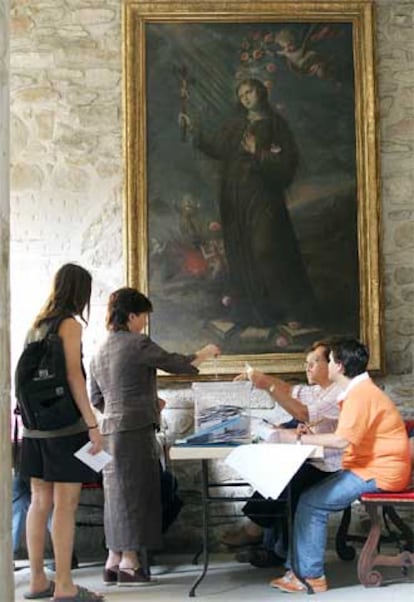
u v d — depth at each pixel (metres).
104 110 6.50
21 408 4.72
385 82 6.59
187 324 6.43
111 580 5.50
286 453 4.93
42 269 6.45
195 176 6.48
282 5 6.52
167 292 6.44
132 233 6.42
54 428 4.62
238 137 6.52
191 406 6.38
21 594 5.11
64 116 6.50
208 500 5.22
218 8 6.50
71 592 4.73
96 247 6.48
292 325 6.46
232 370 6.39
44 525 4.89
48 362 4.62
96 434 4.66
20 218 6.46
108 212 6.49
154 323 6.43
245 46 6.55
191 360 5.57
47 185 6.48
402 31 6.55
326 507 5.20
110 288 6.48
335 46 6.56
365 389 5.18
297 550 5.22
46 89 6.50
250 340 6.44
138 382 5.46
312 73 6.55
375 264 6.45
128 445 5.41
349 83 6.55
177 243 6.46
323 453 5.07
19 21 6.51
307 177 6.53
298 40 6.56
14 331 6.40
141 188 6.44
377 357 6.41
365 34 6.53
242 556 5.98
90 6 6.53
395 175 6.55
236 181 6.50
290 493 5.20
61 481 4.64
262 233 6.49
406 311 6.50
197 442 5.23
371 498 5.19
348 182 6.53
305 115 6.55
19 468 5.03
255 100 6.53
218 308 6.45
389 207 6.54
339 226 6.51
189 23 6.52
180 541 6.36
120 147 6.50
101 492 6.32
